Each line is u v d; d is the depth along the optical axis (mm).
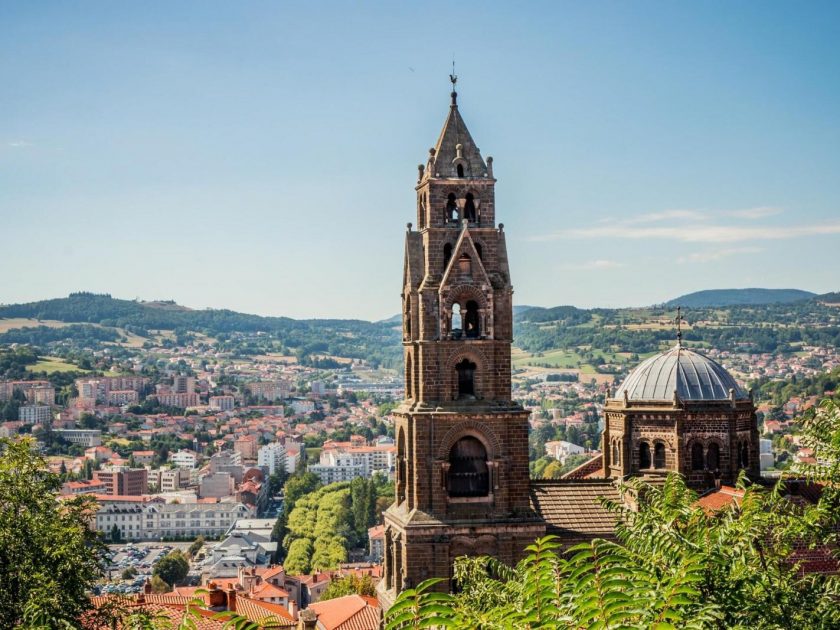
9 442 73750
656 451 105625
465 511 86812
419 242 89812
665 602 29703
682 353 109625
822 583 42375
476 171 89375
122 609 70500
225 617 29812
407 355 91500
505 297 88625
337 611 148250
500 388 88125
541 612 28891
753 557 40469
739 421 105062
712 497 100188
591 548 33375
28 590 65812
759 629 36344
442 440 86500
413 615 28812
